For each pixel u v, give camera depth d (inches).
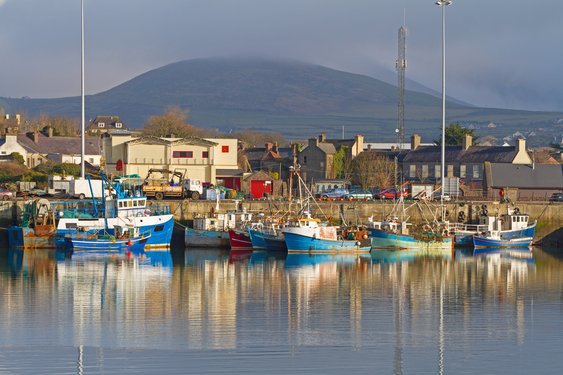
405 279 4143.7
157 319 3110.2
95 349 2706.7
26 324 3014.3
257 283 3924.7
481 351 2760.8
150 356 2645.2
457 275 4328.3
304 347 2760.8
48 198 5575.8
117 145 7258.9
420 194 6269.7
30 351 2679.6
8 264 4419.3
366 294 3688.5
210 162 7391.7
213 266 4490.7
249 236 5265.8
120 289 3703.3
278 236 5236.2
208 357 2640.3
